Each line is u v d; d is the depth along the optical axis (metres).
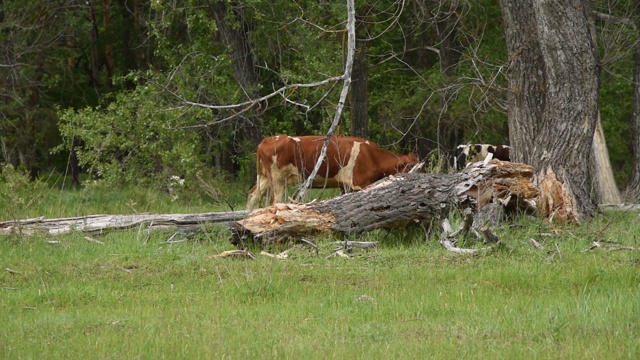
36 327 10.21
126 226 16.30
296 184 21.17
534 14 18.53
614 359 8.47
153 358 8.77
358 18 26.23
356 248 14.67
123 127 25.70
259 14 25.34
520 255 14.41
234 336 9.62
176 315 10.69
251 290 11.90
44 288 12.09
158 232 16.12
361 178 20.80
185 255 14.48
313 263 13.70
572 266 13.48
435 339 9.38
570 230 16.59
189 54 26.25
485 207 16.28
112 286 12.51
